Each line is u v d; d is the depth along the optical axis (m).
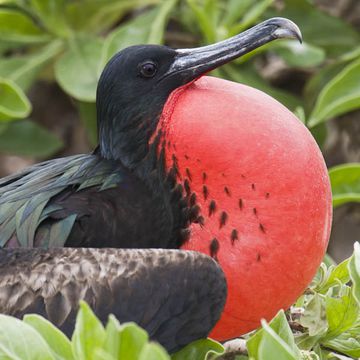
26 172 8.06
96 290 6.99
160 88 7.68
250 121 7.27
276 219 7.20
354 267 7.02
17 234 7.47
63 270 7.04
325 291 7.85
